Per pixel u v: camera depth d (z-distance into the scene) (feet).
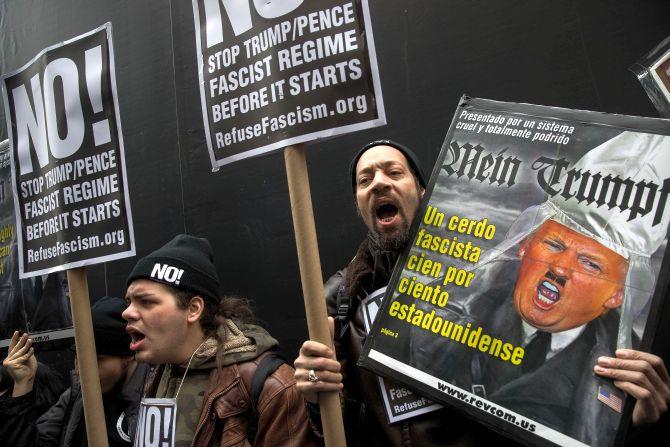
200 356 5.72
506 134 5.01
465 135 5.22
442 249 4.96
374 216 5.48
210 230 10.60
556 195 4.63
